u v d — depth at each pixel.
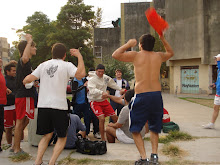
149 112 3.29
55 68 3.28
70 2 29.17
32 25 34.34
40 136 4.44
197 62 19.53
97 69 5.18
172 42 20.72
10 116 4.68
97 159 3.80
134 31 27.34
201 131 5.79
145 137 5.24
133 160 3.75
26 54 3.79
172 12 20.53
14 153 4.02
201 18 18.25
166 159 3.77
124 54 3.32
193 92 20.27
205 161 3.66
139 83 3.29
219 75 5.92
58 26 29.64
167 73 25.28
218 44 17.97
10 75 5.02
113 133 4.95
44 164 3.30
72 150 4.30
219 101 5.92
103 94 4.96
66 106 3.29
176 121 7.19
